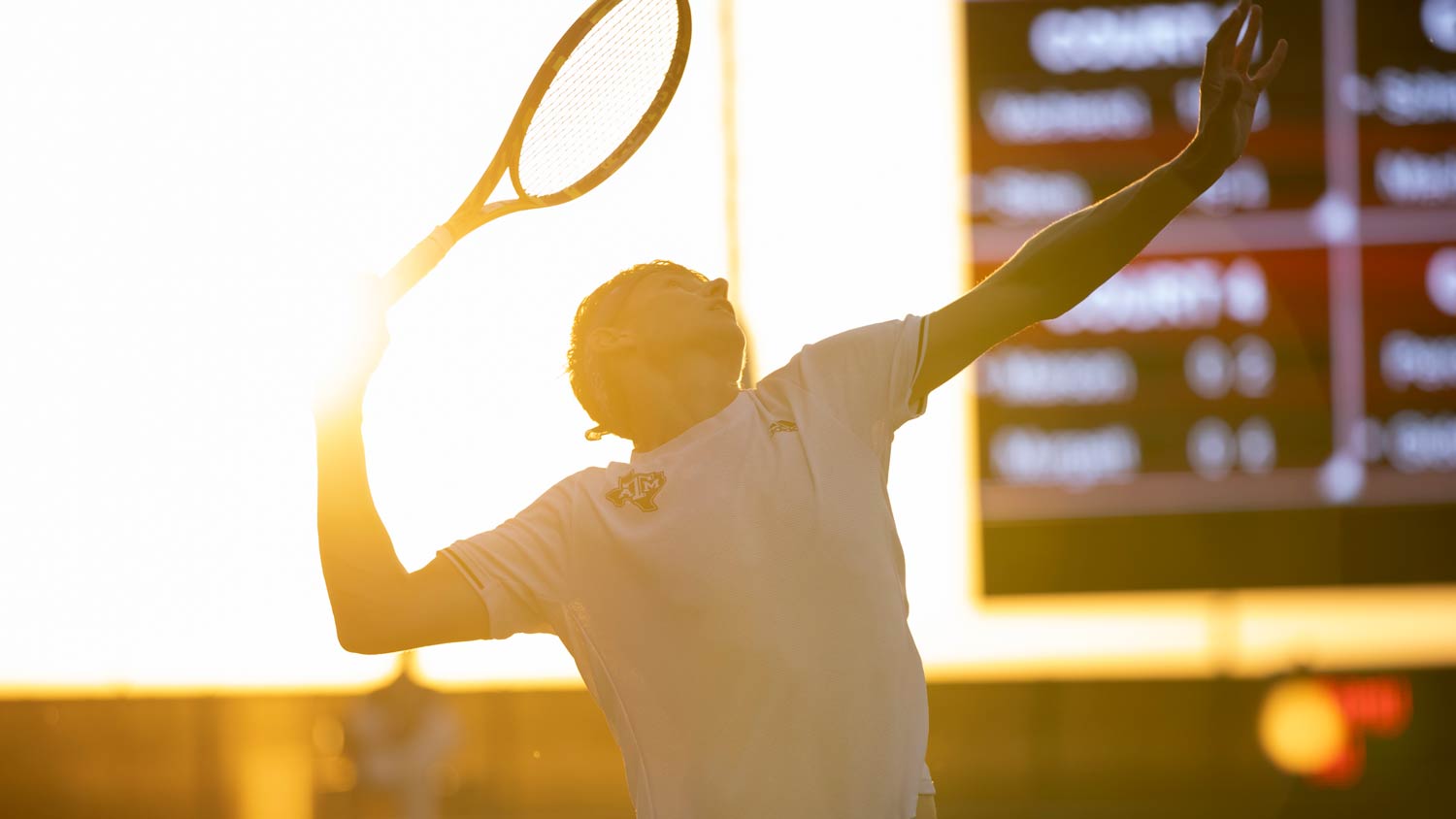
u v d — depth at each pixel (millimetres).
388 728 14820
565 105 3930
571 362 3723
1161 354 14156
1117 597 14172
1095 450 14195
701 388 3484
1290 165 14047
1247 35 3279
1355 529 13953
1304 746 15906
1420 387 13906
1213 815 15391
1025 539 14227
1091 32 14031
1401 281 13961
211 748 17719
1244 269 14086
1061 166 14031
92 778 17656
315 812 16328
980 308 3377
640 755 3266
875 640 3221
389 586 3188
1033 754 16391
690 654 3223
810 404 3375
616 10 3988
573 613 3312
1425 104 13953
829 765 3174
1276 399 14062
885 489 3389
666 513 3285
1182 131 13938
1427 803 15641
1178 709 16297
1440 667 15844
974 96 14117
